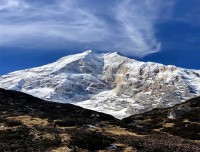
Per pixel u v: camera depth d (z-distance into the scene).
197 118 71.00
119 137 39.97
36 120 52.41
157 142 38.34
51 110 72.81
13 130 37.97
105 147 34.59
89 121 55.50
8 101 75.50
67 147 32.47
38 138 34.91
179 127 63.81
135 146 35.41
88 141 34.47
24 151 30.62
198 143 45.47
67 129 41.59
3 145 31.89
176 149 34.84
